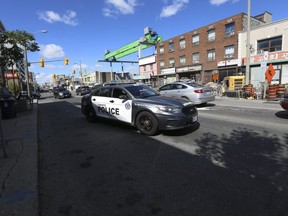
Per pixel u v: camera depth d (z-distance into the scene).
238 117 8.40
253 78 23.28
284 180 3.31
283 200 2.81
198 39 31.12
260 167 3.79
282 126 6.65
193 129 6.62
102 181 3.54
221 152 4.59
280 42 20.88
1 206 2.81
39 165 4.32
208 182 3.35
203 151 4.69
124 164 4.19
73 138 6.27
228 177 3.48
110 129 7.13
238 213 2.59
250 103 13.10
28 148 5.23
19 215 2.62
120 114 6.96
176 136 5.92
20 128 7.74
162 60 38.66
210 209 2.69
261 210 2.63
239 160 4.13
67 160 4.55
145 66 44.19
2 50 10.59
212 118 8.35
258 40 22.67
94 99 8.11
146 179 3.54
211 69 29.38
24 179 3.56
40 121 9.74
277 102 13.02
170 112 5.63
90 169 4.04
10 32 10.66
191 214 2.61
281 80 20.86
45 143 5.92
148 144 5.34
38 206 2.81
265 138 5.45
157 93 7.32
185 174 3.65
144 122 6.16
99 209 2.79
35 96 33.47
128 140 5.75
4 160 4.44
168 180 3.47
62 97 28.58
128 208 2.78
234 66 25.73
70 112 12.47
